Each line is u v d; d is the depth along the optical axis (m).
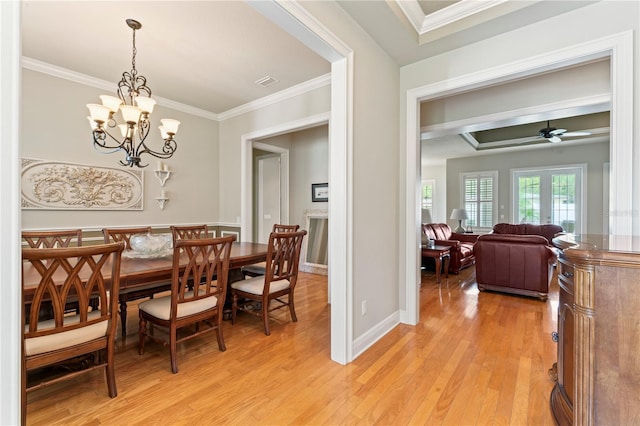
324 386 1.91
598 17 2.09
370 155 2.53
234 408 1.70
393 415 1.64
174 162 4.50
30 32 2.70
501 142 6.92
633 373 1.23
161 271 2.13
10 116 0.76
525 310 3.40
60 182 3.42
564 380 1.55
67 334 1.62
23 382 1.47
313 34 1.89
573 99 3.07
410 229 2.98
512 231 6.68
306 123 3.89
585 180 6.69
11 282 0.77
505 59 2.46
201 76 3.62
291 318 3.11
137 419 1.61
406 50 2.72
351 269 2.24
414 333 2.75
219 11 2.41
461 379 1.98
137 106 2.62
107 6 2.34
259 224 6.37
